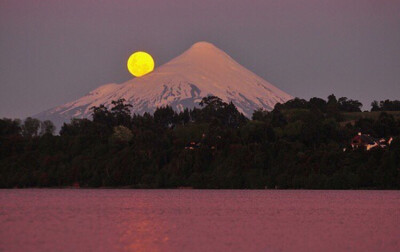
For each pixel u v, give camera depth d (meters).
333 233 136.50
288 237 130.00
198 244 120.44
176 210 191.00
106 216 171.12
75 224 150.88
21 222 154.25
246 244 120.62
